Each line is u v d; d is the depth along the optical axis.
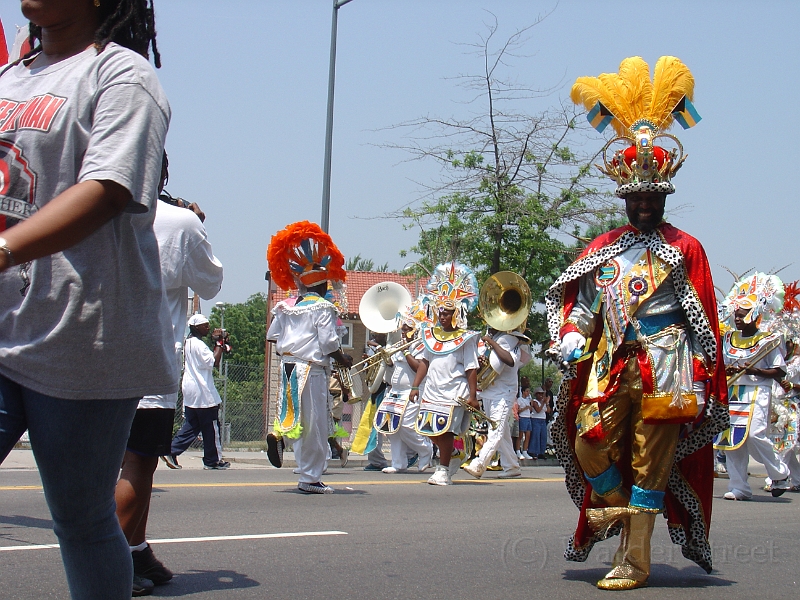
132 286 2.54
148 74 2.52
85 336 2.44
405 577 4.74
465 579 4.73
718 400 4.77
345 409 14.39
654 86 4.99
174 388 2.74
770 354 9.97
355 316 28.89
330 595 4.28
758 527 7.12
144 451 4.12
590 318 4.88
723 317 10.41
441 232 19.16
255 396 24.00
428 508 7.75
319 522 6.66
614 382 4.70
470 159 19.08
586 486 4.91
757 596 4.47
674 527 4.96
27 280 2.46
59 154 2.47
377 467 13.74
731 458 9.98
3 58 5.07
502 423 12.40
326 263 8.72
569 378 4.87
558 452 5.01
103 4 2.72
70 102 2.48
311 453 8.63
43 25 2.65
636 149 4.83
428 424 10.37
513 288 12.48
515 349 12.45
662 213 4.88
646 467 4.60
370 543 5.77
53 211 2.21
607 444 4.73
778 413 11.49
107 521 2.62
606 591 4.52
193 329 12.19
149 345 2.56
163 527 6.21
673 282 4.75
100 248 2.47
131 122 2.42
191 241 4.54
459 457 11.14
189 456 14.60
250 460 13.78
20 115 2.51
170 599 4.08
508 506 8.11
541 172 19.12
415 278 19.81
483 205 19.05
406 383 12.75
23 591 4.12
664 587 4.64
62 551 2.63
